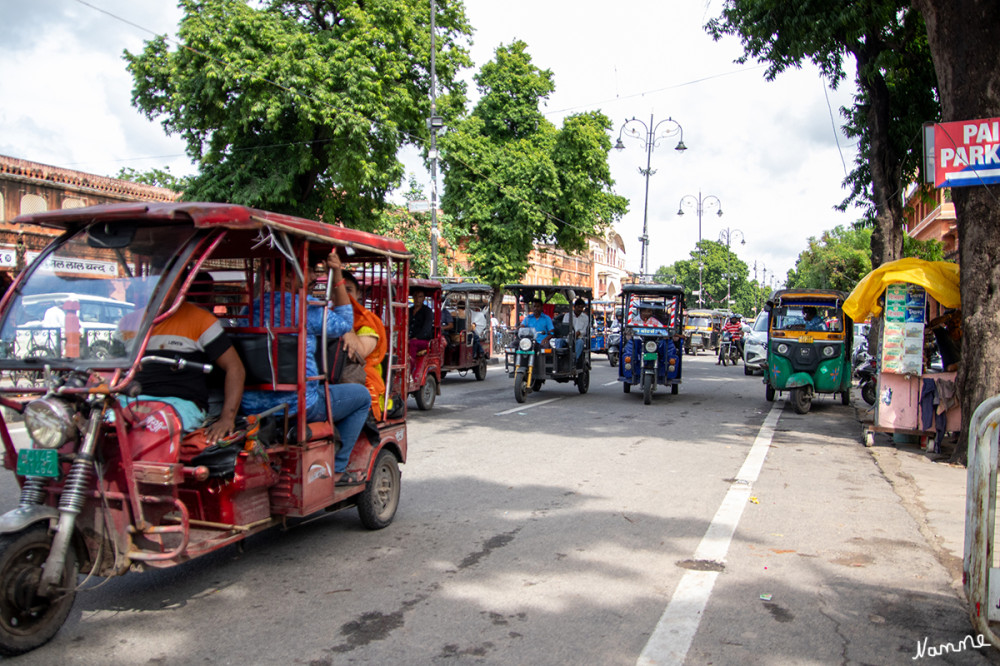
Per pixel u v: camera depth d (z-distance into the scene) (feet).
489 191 102.37
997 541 16.72
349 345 17.67
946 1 28.76
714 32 49.83
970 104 28.48
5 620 11.44
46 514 11.80
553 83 112.68
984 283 28.48
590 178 109.60
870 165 55.36
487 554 17.12
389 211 91.30
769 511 21.31
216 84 62.54
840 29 46.19
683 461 28.63
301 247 15.46
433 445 31.32
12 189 63.67
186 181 71.51
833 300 44.47
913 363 32.22
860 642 12.63
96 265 13.75
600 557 16.96
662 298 53.52
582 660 11.77
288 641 12.37
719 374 78.95
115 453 12.69
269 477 15.03
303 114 63.21
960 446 28.99
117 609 13.71
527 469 26.63
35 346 13.02
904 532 19.35
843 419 43.14
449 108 84.12
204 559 16.70
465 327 60.85
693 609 13.93
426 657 11.82
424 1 76.89
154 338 13.53
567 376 50.93
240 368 14.30
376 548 17.56
